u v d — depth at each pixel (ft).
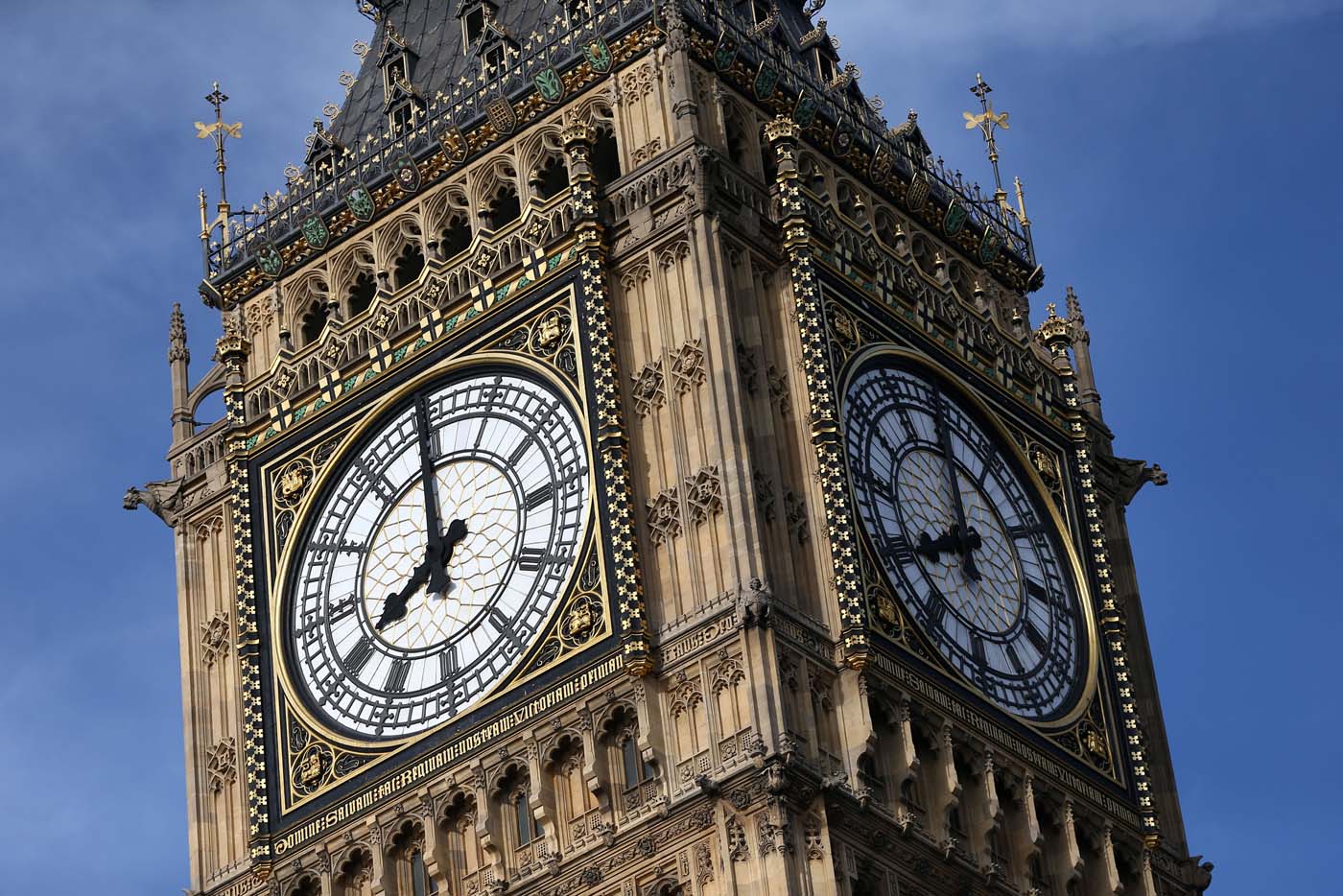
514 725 273.95
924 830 270.87
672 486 275.80
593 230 284.61
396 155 303.68
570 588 275.80
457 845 275.18
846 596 272.72
